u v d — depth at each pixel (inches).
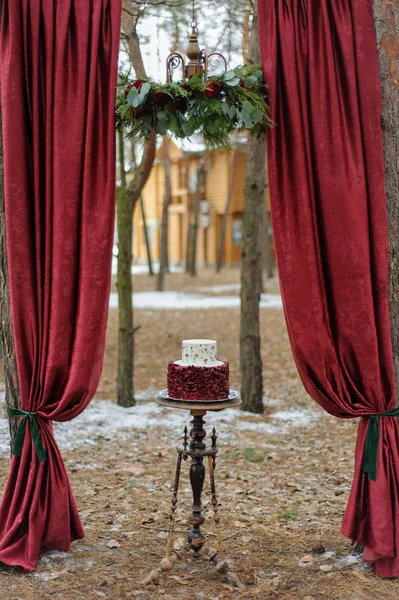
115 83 145.9
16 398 158.2
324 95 145.8
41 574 143.7
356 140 145.9
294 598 134.3
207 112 141.2
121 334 310.2
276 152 146.9
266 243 911.0
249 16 301.1
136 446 252.5
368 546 144.4
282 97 146.9
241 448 251.6
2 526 150.4
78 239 147.2
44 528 150.0
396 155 153.6
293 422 289.4
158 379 370.3
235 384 354.6
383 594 135.5
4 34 146.3
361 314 145.9
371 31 146.4
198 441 145.5
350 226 145.2
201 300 709.3
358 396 148.1
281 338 489.1
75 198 146.1
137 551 157.8
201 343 138.9
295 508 188.4
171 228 1263.5
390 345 149.1
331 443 256.7
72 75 145.7
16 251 146.9
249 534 168.4
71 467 225.8
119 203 307.1
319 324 145.6
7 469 217.8
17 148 145.7
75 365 145.8
